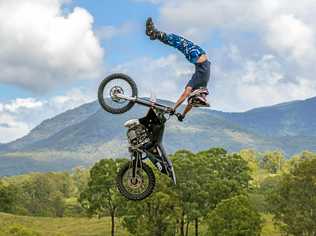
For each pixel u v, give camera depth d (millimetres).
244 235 73375
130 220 84250
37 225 117562
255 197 117250
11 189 149500
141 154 13664
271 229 99688
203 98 12977
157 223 83562
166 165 13492
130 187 13742
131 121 13625
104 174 94688
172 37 13242
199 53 13062
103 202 94875
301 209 80750
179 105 13266
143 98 13484
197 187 86562
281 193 82812
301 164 82938
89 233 110500
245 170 110562
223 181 93062
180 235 94125
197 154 103688
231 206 74375
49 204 177250
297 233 81000
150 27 13281
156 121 13477
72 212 175625
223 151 111000
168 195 80938
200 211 88812
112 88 13438
